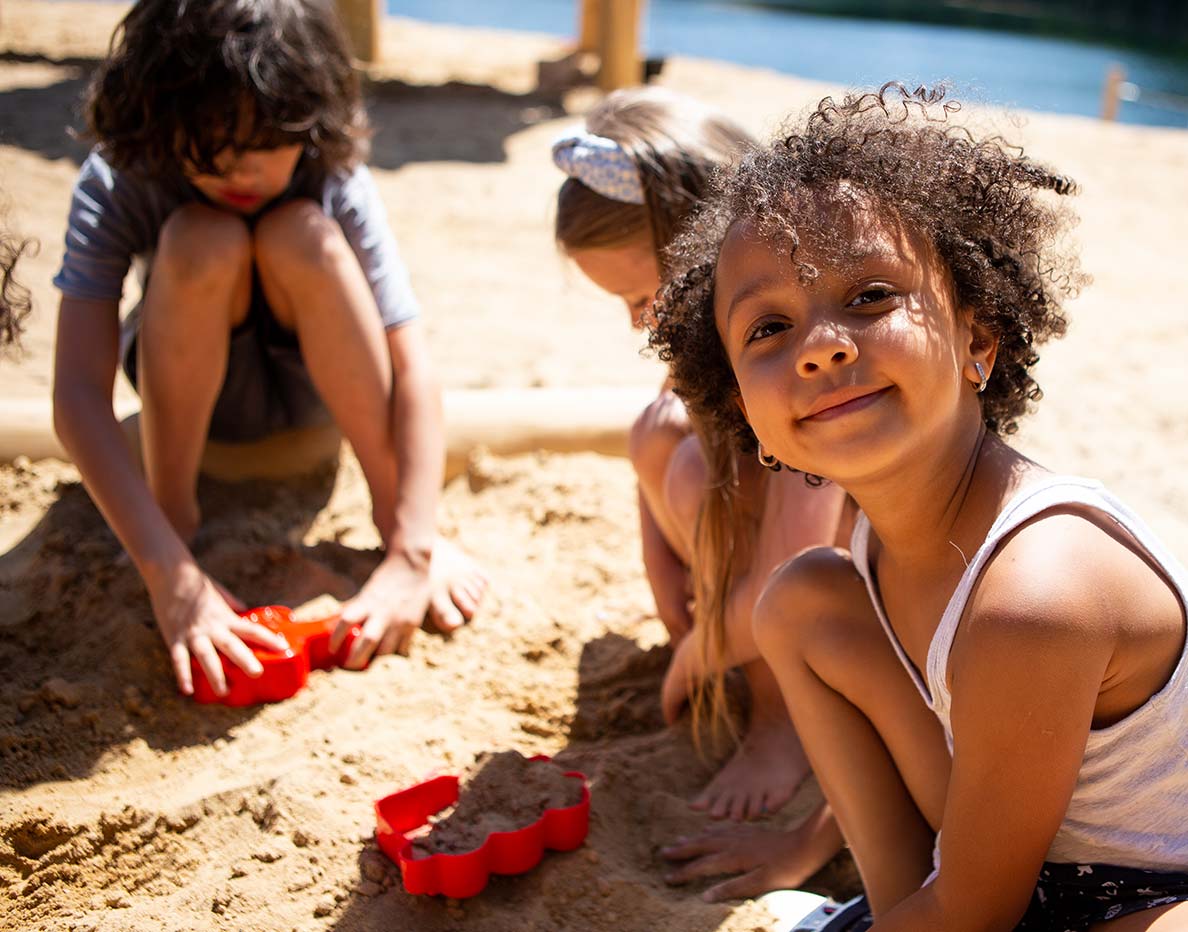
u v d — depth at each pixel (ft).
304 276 6.90
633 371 10.46
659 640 7.14
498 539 8.04
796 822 5.91
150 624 6.59
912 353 4.12
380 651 6.72
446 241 13.87
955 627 4.27
